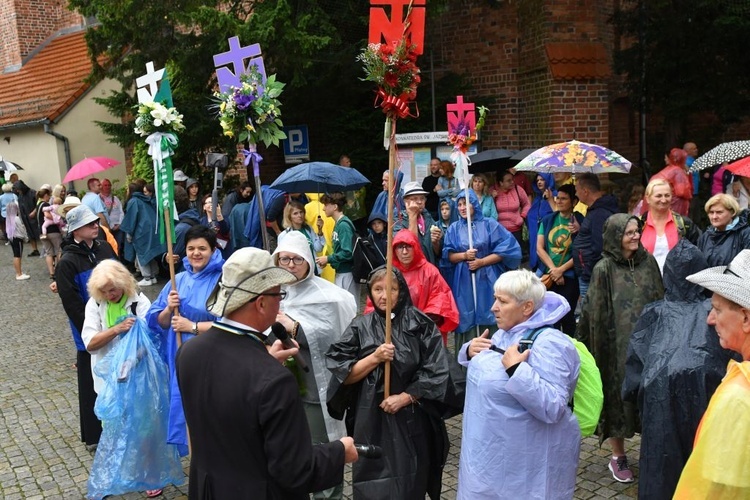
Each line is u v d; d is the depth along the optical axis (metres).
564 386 2.87
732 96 9.82
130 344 4.22
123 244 12.58
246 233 9.05
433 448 3.45
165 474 4.20
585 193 5.77
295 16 9.98
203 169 12.59
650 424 3.02
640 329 3.41
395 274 3.45
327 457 2.32
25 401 6.24
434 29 12.61
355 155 11.80
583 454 4.70
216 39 9.85
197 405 2.28
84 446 5.22
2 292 11.34
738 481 1.85
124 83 11.21
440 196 8.53
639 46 10.16
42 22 20.94
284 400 2.18
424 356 3.36
